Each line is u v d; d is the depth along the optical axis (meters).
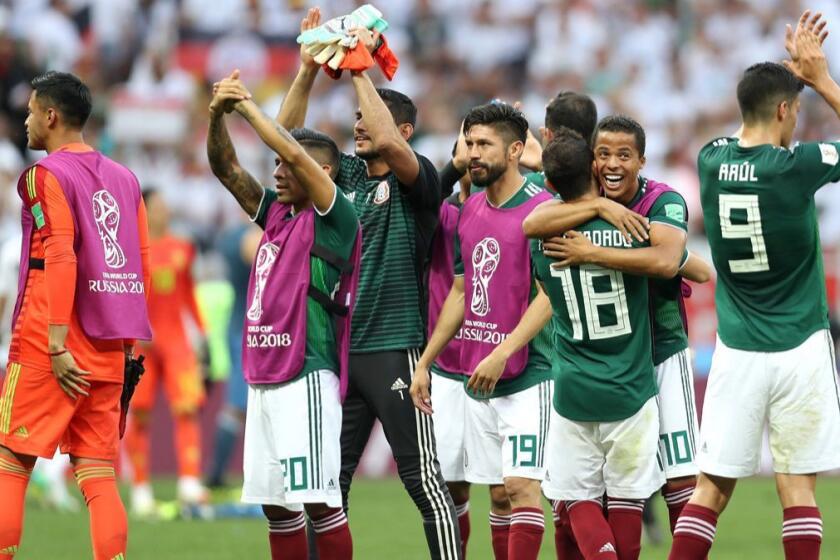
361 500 43.47
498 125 24.84
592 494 23.72
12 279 38.25
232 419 43.69
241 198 24.70
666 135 68.94
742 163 22.89
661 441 24.67
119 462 50.25
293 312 23.53
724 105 71.69
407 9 75.06
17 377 23.67
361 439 25.92
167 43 72.69
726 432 23.16
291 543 24.75
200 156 65.50
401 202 25.30
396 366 25.08
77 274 23.80
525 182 25.48
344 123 67.69
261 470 24.00
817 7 76.56
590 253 22.55
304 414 23.47
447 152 65.19
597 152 23.23
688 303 51.09
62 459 41.75
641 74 72.94
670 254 22.53
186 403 40.09
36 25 72.62
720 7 75.81
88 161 24.20
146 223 25.38
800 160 22.50
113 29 72.88
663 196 23.16
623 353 23.16
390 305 25.20
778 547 34.00
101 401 24.17
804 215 22.67
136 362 25.27
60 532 36.78
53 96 24.36
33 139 24.69
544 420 25.03
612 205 22.62
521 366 24.97
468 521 27.56
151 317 39.88
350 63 24.11
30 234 23.97
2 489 23.61
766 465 52.12
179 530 37.31
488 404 25.75
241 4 73.56
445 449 26.91
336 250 23.70
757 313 23.06
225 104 23.27
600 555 23.05
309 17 26.17
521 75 74.06
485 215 25.45
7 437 23.64
